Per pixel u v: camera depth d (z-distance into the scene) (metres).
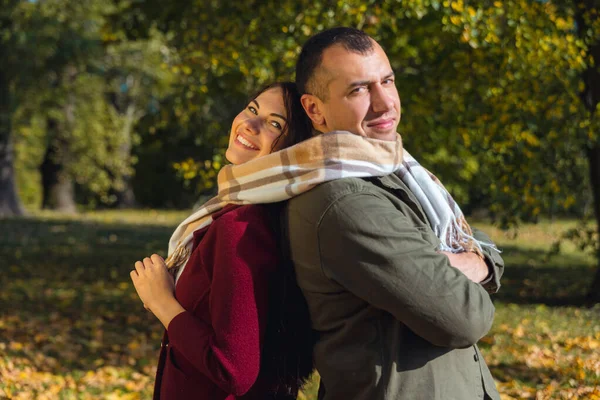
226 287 1.83
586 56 7.89
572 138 7.79
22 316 8.65
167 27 10.03
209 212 2.03
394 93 1.87
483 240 2.04
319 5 6.91
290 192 1.82
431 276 1.70
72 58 19.73
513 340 6.94
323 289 1.81
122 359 6.86
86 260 14.18
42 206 28.67
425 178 1.93
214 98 9.05
